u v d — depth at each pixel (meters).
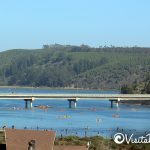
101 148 130.25
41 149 89.50
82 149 95.69
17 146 90.25
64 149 93.81
